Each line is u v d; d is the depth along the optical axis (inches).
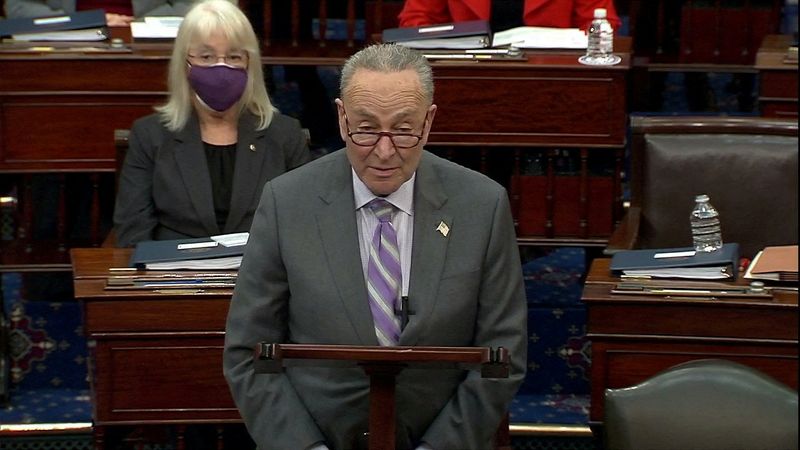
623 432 199.6
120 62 335.0
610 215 337.7
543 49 342.0
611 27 346.6
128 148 294.2
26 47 339.9
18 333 325.1
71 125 337.4
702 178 288.0
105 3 388.2
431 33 340.5
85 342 326.3
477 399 200.5
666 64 423.8
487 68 329.4
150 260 262.5
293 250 199.8
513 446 310.2
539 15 362.3
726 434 196.5
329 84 437.4
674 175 289.1
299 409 202.4
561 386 323.0
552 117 331.9
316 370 203.5
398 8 432.1
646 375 250.7
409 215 201.6
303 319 200.2
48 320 325.4
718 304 244.5
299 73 409.1
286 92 438.3
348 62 191.8
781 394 196.1
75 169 339.0
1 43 343.6
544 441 308.5
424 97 189.5
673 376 200.1
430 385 201.9
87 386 327.0
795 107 336.5
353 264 198.8
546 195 338.0
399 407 200.8
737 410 196.5
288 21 415.8
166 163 288.0
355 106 188.1
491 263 201.2
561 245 338.0
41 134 336.8
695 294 247.1
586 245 337.1
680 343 248.4
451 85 330.6
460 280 198.8
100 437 263.1
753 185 286.2
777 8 426.9
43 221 352.8
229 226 287.4
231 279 259.8
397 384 200.2
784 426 195.0
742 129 289.7
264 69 389.1
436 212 200.7
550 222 339.0
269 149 289.3
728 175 286.8
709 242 270.8
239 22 283.9
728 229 287.1
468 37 338.0
